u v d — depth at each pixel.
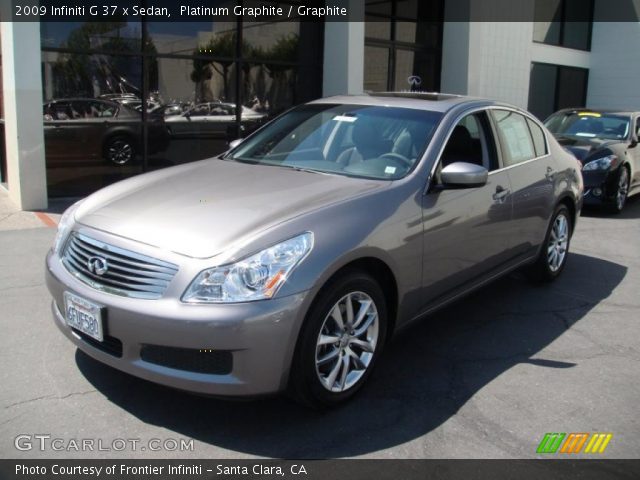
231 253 3.01
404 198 3.73
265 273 3.00
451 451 3.11
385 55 12.88
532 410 3.53
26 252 6.27
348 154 4.23
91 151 9.17
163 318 2.94
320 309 3.15
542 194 5.20
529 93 17.27
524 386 3.81
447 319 4.89
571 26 18.06
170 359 3.04
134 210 3.48
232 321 2.90
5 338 4.24
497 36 14.45
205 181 3.94
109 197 3.79
